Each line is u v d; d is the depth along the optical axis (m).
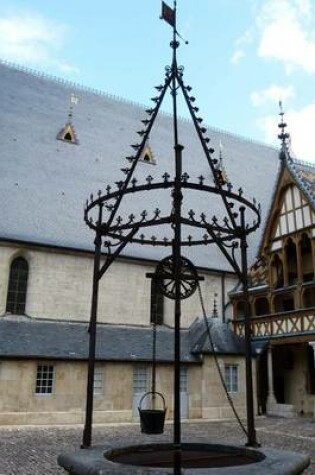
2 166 27.00
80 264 25.52
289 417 23.44
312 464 11.77
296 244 24.12
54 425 19.95
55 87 33.84
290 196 24.95
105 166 31.34
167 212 31.17
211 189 7.24
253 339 26.22
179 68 8.20
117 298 26.02
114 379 21.97
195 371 23.88
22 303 23.94
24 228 24.80
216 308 28.64
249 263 30.48
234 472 5.16
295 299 23.80
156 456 6.94
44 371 20.81
